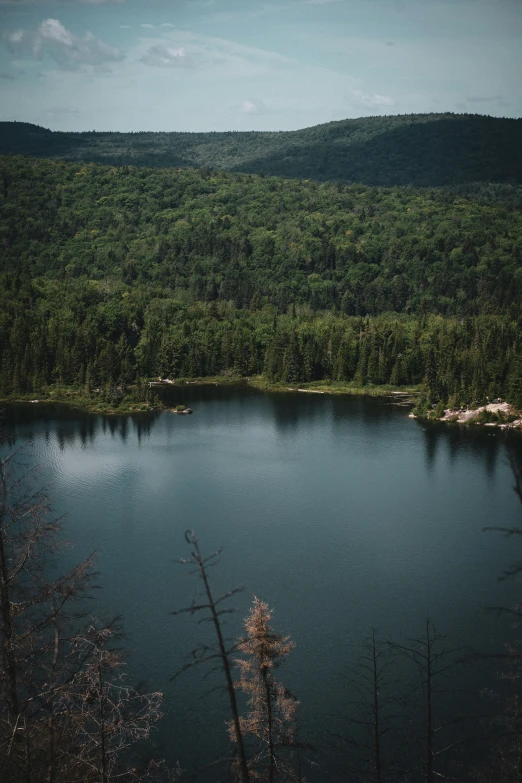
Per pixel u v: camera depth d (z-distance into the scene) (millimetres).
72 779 34375
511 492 121750
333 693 65250
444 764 55562
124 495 119375
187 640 73562
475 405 185500
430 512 112000
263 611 43844
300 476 131625
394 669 68688
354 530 104438
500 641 73125
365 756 57156
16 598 36812
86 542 98625
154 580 87125
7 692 34156
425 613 79438
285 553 95938
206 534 102625
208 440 158750
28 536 36656
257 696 44219
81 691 38688
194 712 62375
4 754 31422
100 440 157000
